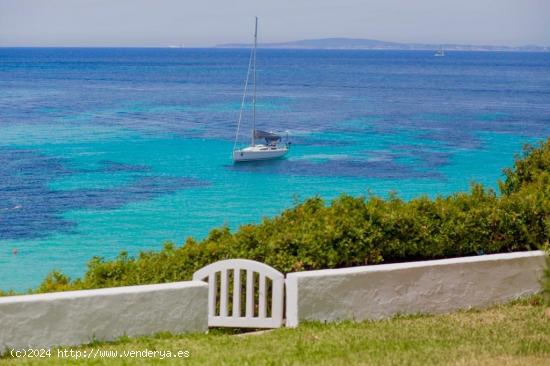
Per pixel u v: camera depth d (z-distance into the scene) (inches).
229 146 3641.7
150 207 2239.2
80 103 5797.2
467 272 611.2
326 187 2630.4
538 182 752.3
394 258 644.1
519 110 5541.3
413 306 594.2
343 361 461.1
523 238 677.3
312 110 5492.1
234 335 543.8
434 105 5940.0
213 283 562.3
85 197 2365.9
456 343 510.6
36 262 1648.6
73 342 495.5
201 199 2381.9
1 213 2129.7
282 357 473.1
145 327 520.1
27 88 7411.4
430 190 2544.3
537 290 640.4
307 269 606.5
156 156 3287.4
